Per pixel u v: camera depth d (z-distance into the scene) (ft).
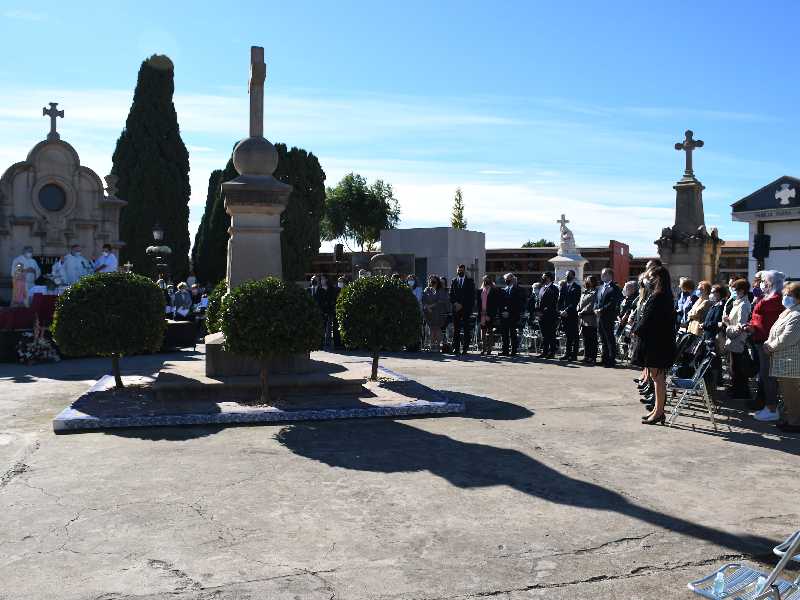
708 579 11.96
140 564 12.62
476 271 98.02
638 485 17.79
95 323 27.99
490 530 14.52
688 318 33.37
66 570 12.34
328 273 113.19
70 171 73.26
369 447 21.44
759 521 15.19
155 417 24.03
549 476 18.52
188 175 113.50
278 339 25.45
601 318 44.14
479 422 25.43
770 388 26.27
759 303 27.12
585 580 12.12
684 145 64.85
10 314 45.03
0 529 14.34
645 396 29.73
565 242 82.74
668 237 64.64
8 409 27.73
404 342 32.22
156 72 109.40
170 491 16.90
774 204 53.42
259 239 30.89
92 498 16.34
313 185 112.57
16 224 70.44
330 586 11.78
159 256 87.71
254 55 31.68
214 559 12.87
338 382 29.04
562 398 30.94
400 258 73.46
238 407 25.80
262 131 31.89
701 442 22.66
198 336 67.00
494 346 58.23
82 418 23.54
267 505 15.94
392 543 13.75
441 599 11.35
